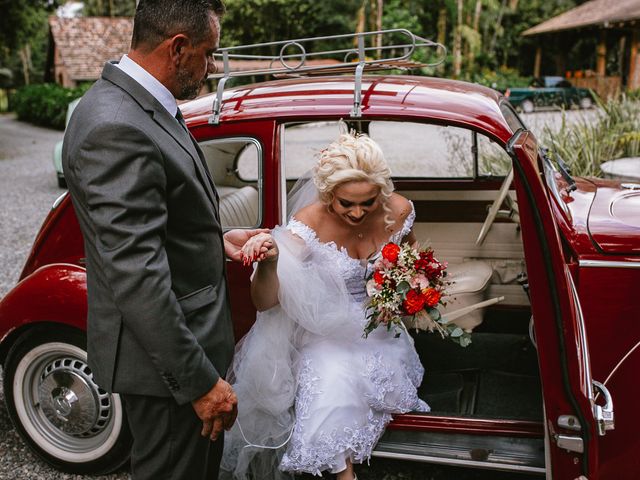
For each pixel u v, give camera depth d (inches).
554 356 75.4
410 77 106.5
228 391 68.4
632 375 85.0
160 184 62.9
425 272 86.7
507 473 104.6
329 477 103.3
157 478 72.4
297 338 93.8
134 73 66.5
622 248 86.0
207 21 66.3
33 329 105.6
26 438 111.5
